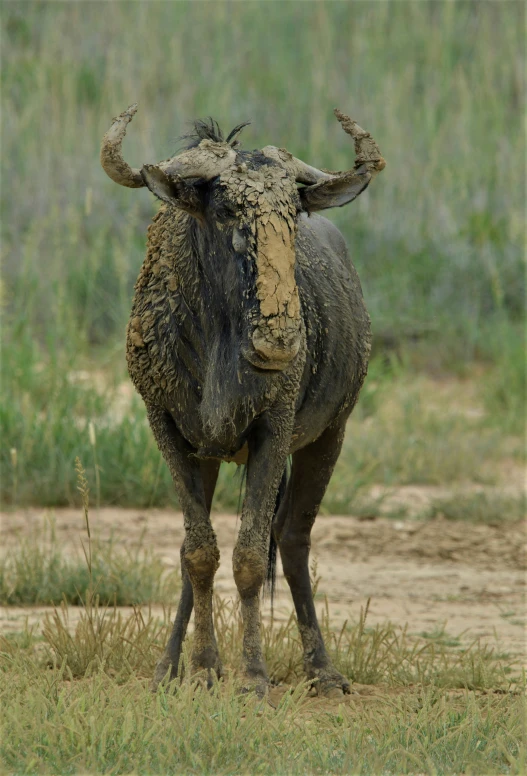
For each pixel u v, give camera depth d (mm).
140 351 20219
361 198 77938
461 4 104812
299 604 22281
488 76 89688
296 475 23062
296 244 22281
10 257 64875
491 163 82938
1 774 14914
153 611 27375
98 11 94000
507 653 24219
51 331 49906
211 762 15547
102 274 62500
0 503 39031
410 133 84875
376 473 46938
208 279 18844
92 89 83812
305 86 87312
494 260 75375
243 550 19406
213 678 19016
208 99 82125
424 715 17641
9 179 72938
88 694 17703
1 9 92875
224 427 19484
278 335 17328
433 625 27250
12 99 81062
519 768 15242
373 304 70562
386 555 35438
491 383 61125
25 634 23141
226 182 18031
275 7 99875
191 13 95938
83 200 71500
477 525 40625
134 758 15562
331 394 22297
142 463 40625
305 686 21234
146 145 72812
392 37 96000
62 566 29891
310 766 15586
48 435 40656
